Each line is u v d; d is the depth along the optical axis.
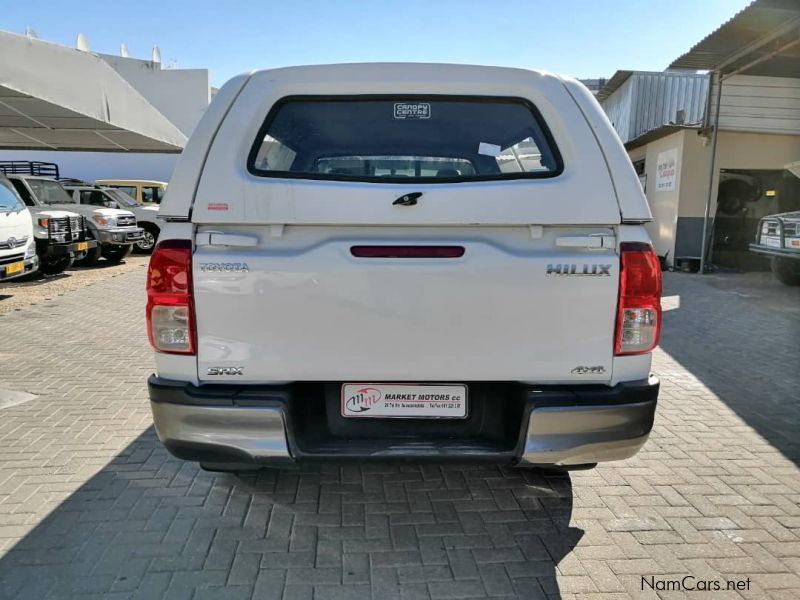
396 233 2.34
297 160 2.61
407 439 2.51
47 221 11.36
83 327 7.37
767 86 11.75
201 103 24.05
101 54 23.05
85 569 2.54
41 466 3.49
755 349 6.22
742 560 2.64
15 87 7.91
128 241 14.12
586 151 2.37
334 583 2.47
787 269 10.11
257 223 2.31
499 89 2.54
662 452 3.74
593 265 2.31
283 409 2.34
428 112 2.61
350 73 2.53
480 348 2.36
